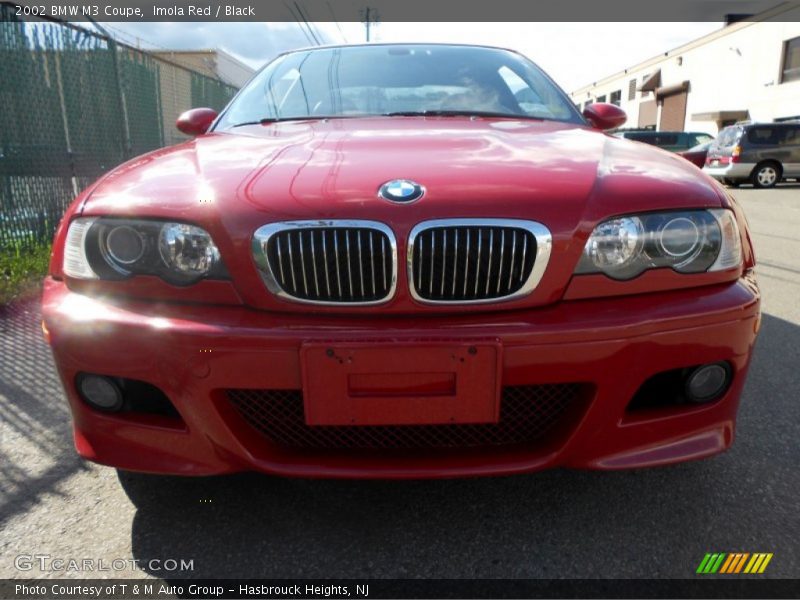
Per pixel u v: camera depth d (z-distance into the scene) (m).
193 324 1.52
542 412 1.63
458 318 1.53
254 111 2.64
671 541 1.72
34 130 5.04
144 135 7.06
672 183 1.69
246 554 1.69
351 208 1.54
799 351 3.16
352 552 1.70
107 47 6.18
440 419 1.52
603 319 1.53
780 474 2.04
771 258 5.70
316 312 1.54
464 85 2.75
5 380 2.83
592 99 46.12
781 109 22.47
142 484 2.02
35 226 5.04
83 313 1.59
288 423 1.63
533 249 1.54
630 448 1.62
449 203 1.55
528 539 1.74
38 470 2.10
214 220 1.57
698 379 1.64
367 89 2.71
